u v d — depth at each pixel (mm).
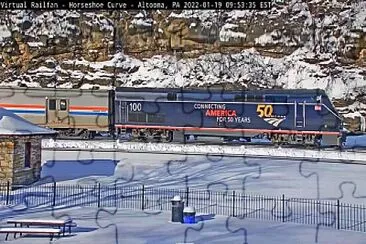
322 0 93375
